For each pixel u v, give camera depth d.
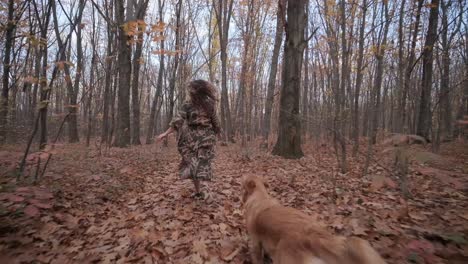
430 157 2.31
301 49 8.48
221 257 2.84
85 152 8.25
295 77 8.55
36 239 3.16
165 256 2.87
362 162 7.52
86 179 5.33
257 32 17.52
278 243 1.99
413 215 3.55
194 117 4.30
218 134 4.57
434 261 2.42
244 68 16.83
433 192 4.55
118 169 6.58
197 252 2.90
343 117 7.93
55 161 7.00
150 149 11.49
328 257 1.66
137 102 15.17
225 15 16.97
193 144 4.32
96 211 4.07
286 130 8.76
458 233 2.88
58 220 3.64
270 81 12.95
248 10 16.56
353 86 18.58
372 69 17.48
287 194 4.86
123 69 11.98
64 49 4.62
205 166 4.32
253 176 3.14
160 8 16.05
